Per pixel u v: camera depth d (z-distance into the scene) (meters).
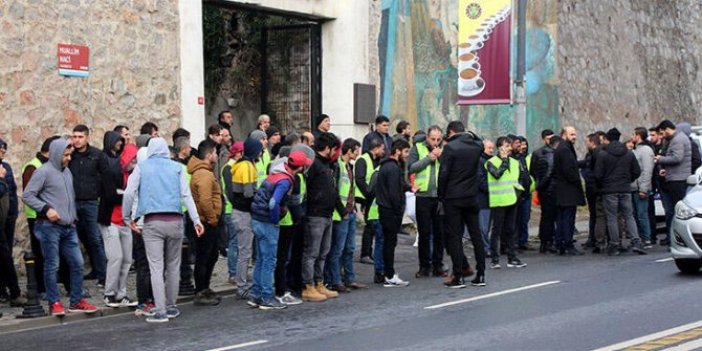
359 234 21.59
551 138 19.48
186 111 18.64
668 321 11.20
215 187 13.57
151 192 12.38
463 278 14.90
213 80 25.34
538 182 19.36
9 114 15.73
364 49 22.83
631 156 18.67
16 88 15.84
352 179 14.88
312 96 22.75
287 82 23.11
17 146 15.84
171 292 12.66
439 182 14.70
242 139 25.94
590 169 19.38
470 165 14.73
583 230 24.14
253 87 25.92
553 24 28.55
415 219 17.53
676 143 19.28
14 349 10.81
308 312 12.93
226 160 15.87
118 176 13.23
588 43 30.39
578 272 15.95
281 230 13.70
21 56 15.91
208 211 13.42
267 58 23.27
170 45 18.39
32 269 12.54
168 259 12.66
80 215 14.56
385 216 15.07
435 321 11.79
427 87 24.70
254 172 13.96
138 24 17.78
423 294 14.21
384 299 13.88
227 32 25.61
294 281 14.38
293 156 13.26
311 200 13.93
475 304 13.02
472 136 14.88
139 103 17.78
